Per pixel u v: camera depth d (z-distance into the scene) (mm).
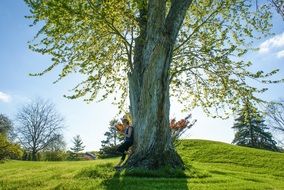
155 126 16516
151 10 17500
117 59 22344
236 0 21938
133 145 17281
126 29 21125
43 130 82562
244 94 21016
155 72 16594
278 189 14484
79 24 18000
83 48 20312
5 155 41688
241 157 31922
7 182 15727
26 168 22750
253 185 14570
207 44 22047
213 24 22969
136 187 12750
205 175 16266
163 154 16438
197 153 35125
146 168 15969
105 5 17359
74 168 18609
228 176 17594
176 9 17141
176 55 22188
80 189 12875
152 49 17359
